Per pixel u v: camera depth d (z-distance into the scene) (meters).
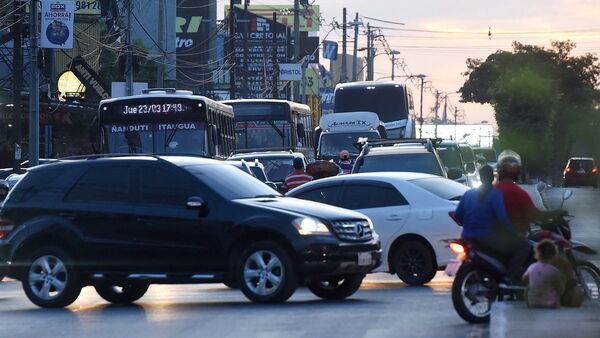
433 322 33.94
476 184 82.31
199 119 76.06
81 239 40.56
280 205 39.62
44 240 41.09
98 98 131.50
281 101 102.50
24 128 136.38
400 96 132.75
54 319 37.03
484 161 100.12
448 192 47.41
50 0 88.88
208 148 76.00
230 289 47.75
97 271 40.50
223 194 39.84
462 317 33.25
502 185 33.06
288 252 38.69
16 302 43.44
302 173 63.31
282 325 33.66
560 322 29.20
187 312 38.03
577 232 72.00
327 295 41.56
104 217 40.44
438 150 80.12
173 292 46.75
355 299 41.16
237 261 39.25
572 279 32.03
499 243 32.72
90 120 143.50
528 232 33.38
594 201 96.88
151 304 41.75
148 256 39.97
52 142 136.25
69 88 132.00
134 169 40.75
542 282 31.22
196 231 39.44
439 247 46.00
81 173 41.38
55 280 40.78
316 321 34.44
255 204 39.44
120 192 40.69
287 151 91.44
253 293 39.06
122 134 76.44
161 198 40.19
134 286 42.97
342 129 105.56
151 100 76.38
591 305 32.50
